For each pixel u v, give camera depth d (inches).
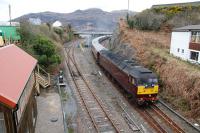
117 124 571.8
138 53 1079.6
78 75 1080.2
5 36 1187.3
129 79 727.1
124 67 809.5
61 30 2415.1
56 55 1066.7
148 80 665.6
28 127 458.9
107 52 1162.6
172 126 557.0
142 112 655.8
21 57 557.0
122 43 1362.0
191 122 576.1
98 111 655.1
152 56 961.5
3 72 381.7
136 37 1315.2
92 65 1327.5
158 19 1632.6
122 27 1660.9
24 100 420.2
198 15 1599.4
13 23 2079.2
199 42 880.3
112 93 824.9
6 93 313.9
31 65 553.9
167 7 1784.0
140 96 670.5
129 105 709.9
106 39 2591.0
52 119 588.7
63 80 976.3
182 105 660.7
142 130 545.0
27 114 449.1
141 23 1647.4
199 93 615.2
